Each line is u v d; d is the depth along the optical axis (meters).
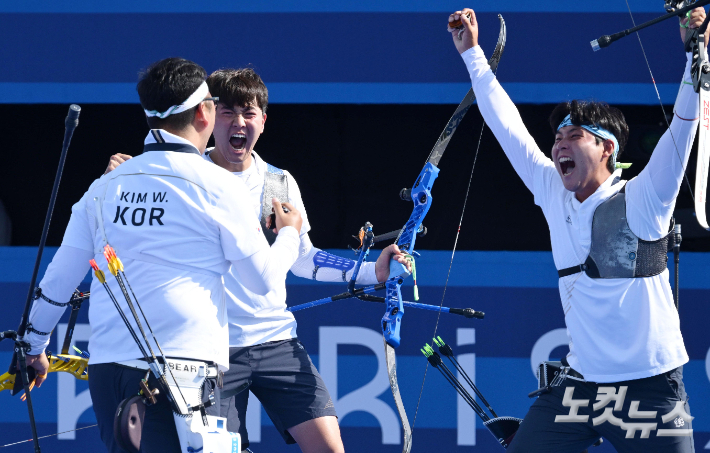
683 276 13.93
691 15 9.23
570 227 9.88
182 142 8.37
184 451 7.98
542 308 14.19
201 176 8.15
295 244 9.05
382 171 16.34
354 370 14.37
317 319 14.45
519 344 14.17
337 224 16.52
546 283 14.20
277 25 14.48
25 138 16.27
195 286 8.09
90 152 16.42
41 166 16.34
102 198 8.38
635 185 9.52
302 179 16.48
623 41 14.20
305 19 14.47
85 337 14.52
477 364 14.20
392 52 14.42
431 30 14.38
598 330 9.61
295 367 10.98
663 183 9.27
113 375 8.14
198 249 8.11
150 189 8.14
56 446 14.34
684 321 13.89
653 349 9.41
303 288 14.52
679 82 14.15
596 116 9.77
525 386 14.13
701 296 13.88
